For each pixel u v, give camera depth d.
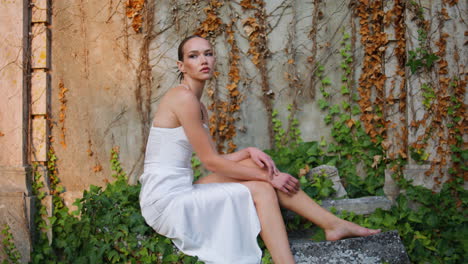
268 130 3.36
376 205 2.81
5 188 2.95
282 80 3.36
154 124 2.37
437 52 2.93
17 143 2.99
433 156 2.93
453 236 2.54
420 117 2.96
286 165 3.10
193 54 2.38
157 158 2.32
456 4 2.92
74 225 2.86
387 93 3.13
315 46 3.33
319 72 3.33
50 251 2.89
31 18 3.13
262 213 2.15
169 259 2.28
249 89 3.37
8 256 2.88
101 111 3.32
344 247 2.19
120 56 3.34
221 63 3.36
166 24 3.36
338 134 3.28
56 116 3.23
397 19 3.08
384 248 2.19
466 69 2.88
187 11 3.36
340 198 2.94
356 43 3.28
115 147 3.33
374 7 3.19
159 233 2.33
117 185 3.18
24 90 3.04
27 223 2.92
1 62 3.01
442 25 2.92
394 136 3.10
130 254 2.53
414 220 2.62
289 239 2.50
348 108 3.29
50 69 3.22
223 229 2.15
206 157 2.28
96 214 2.74
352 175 3.19
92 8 3.32
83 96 3.30
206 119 2.52
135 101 3.35
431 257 2.48
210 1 3.34
